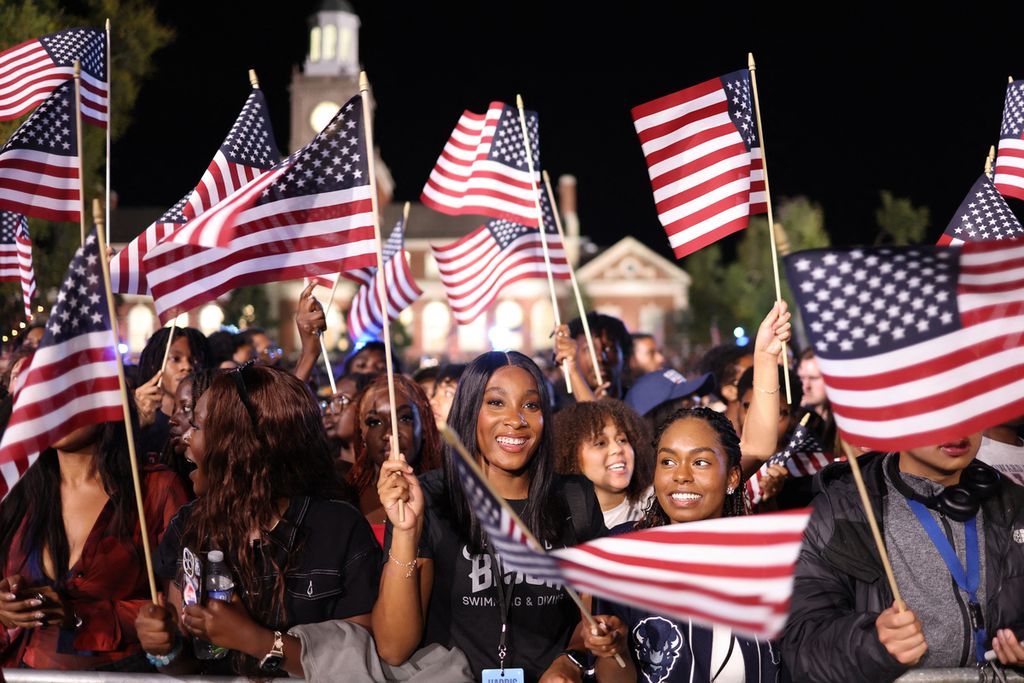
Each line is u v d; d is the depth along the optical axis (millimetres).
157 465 4172
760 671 3391
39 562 3854
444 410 6551
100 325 3537
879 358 3113
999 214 5227
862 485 3131
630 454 4602
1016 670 3207
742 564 2836
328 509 3592
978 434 3303
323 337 6332
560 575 2820
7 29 11352
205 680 3336
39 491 3871
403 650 3406
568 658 3439
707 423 3627
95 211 3520
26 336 7000
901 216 39125
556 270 7453
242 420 3561
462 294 7836
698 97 5273
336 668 3336
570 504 3781
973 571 3248
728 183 5234
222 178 5859
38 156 5047
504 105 6918
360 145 4082
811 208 47812
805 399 7539
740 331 16406
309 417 3699
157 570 3678
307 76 82125
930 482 3334
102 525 3885
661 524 3729
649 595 2686
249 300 46125
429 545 3555
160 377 5895
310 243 4109
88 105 6684
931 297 3105
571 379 6492
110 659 3818
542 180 7125
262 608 3463
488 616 3551
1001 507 3320
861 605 3301
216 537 3482
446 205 7105
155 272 4375
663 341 81062
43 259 12305
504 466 3631
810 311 3145
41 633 3842
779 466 4918
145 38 14164
